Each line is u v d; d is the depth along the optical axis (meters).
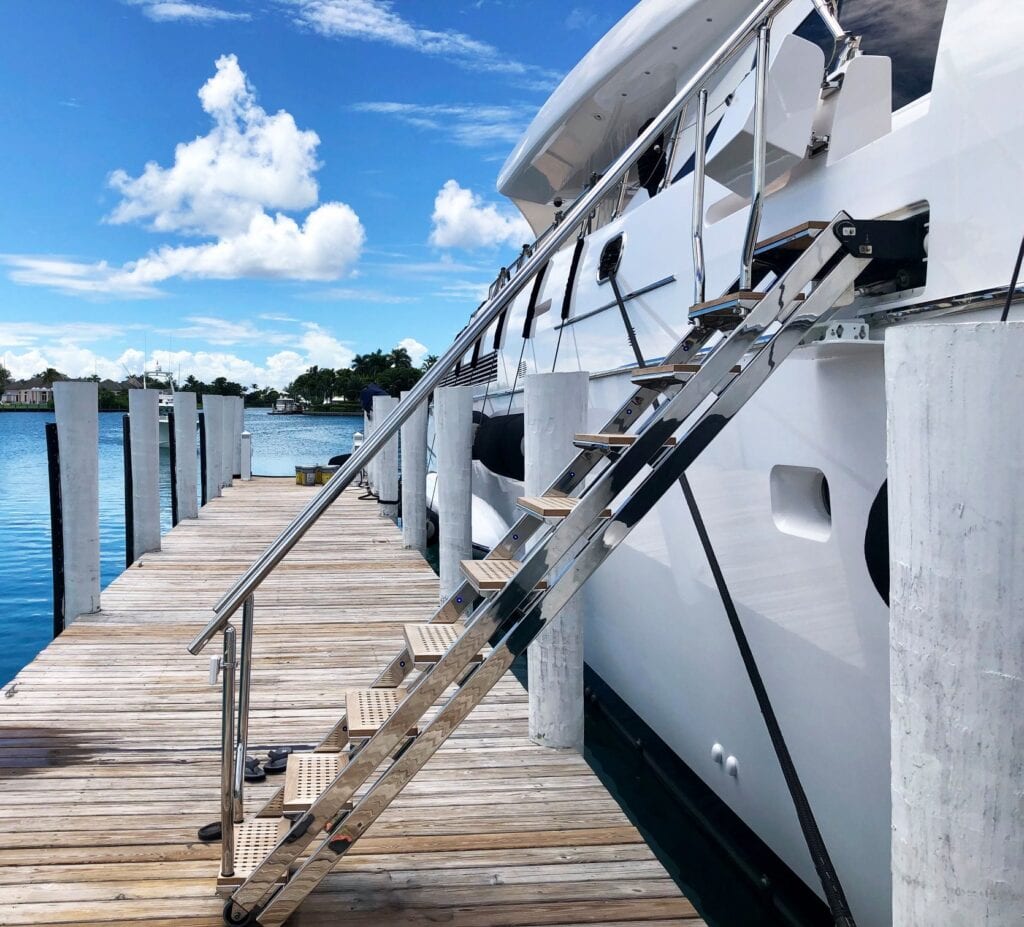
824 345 2.50
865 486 2.61
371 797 2.48
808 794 2.95
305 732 4.05
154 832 3.04
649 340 4.35
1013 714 1.39
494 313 2.66
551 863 2.88
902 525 1.50
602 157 7.37
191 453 10.87
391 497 11.34
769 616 3.14
